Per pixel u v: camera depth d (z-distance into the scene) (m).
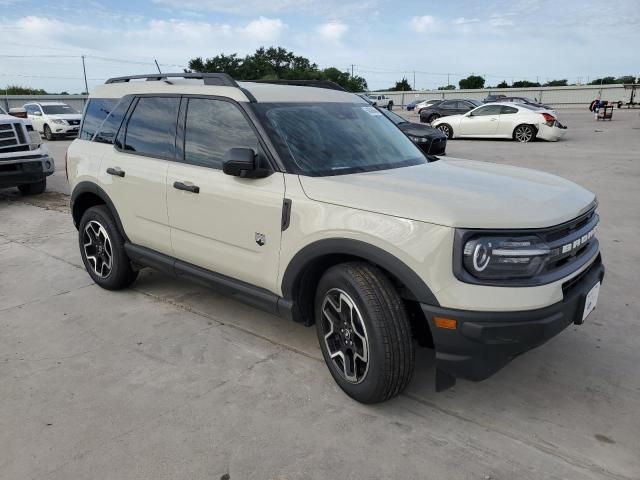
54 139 21.30
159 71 4.97
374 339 2.76
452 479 2.46
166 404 3.06
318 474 2.49
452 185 2.99
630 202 8.05
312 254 2.98
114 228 4.50
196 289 4.85
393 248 2.63
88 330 4.04
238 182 3.37
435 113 25.69
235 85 3.59
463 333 2.53
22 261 5.76
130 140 4.30
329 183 3.01
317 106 3.77
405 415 2.95
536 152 14.63
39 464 2.57
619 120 27.61
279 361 3.55
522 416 2.93
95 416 2.95
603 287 4.76
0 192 10.05
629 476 2.47
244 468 2.54
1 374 3.41
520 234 2.55
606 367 3.42
